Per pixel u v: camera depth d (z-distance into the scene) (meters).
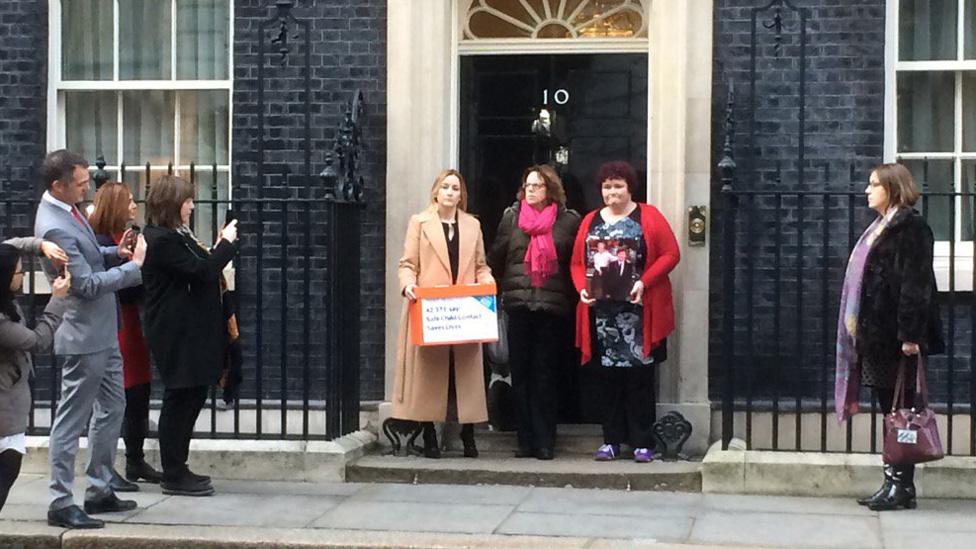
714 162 8.61
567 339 8.84
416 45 8.82
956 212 8.73
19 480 8.19
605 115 9.04
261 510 7.36
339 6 8.91
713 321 8.60
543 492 7.90
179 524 7.02
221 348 7.54
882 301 7.21
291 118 8.96
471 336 8.12
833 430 8.45
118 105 9.41
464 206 8.59
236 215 8.92
